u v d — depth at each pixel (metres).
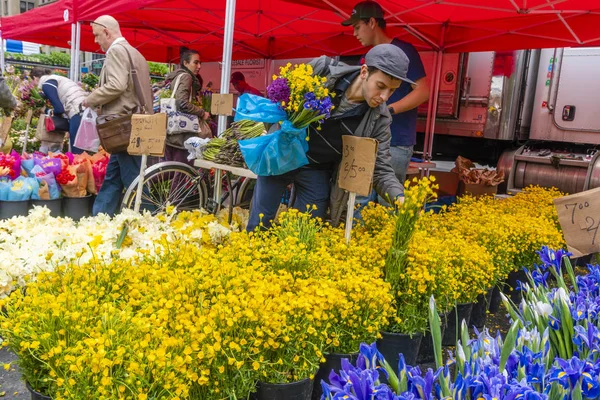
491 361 1.39
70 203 5.34
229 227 3.66
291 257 2.57
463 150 9.94
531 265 4.14
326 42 9.36
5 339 1.92
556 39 5.91
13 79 10.73
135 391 1.65
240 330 1.95
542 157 7.54
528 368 1.38
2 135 6.00
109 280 2.31
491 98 8.02
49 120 7.27
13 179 5.11
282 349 2.14
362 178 2.77
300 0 5.75
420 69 4.33
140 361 1.66
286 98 2.55
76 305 1.93
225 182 4.84
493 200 5.68
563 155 7.46
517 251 3.83
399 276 2.75
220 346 1.81
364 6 3.73
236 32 9.44
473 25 6.34
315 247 2.86
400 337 2.71
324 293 2.17
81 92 6.93
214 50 11.59
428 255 2.82
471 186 6.77
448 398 1.22
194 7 7.68
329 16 7.66
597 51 7.36
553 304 1.82
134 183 4.18
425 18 6.27
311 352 2.20
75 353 1.71
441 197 6.69
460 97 8.34
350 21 3.84
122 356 1.70
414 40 7.07
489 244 3.76
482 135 8.19
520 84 7.92
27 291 2.13
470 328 3.62
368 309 2.42
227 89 4.45
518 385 1.22
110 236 3.20
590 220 2.45
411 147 4.62
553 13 5.22
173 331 1.92
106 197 4.68
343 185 2.93
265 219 3.19
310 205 3.22
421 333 2.80
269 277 2.35
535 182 7.66
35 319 1.88
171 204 4.48
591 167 6.95
